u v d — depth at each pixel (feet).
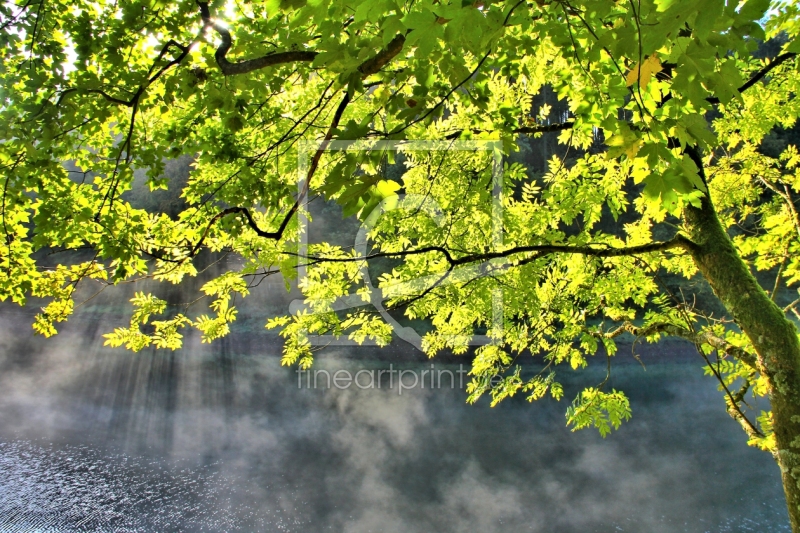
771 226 17.79
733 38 3.98
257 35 9.47
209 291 15.16
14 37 9.45
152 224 13.24
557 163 17.10
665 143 4.83
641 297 17.88
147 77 9.85
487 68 9.17
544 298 18.28
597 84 7.97
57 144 11.16
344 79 5.77
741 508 34.63
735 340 17.12
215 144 12.11
